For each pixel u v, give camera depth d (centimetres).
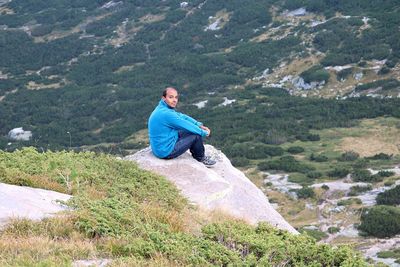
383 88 18288
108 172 1346
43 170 1255
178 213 1166
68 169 1276
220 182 1414
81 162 1378
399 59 19762
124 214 1005
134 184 1302
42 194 1095
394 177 10219
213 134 16200
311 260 934
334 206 9038
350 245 983
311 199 9569
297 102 18462
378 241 7231
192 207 1265
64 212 979
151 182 1320
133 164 1425
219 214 1267
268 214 1437
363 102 17375
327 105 17662
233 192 1426
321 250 948
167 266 823
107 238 912
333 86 19712
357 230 7756
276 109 18050
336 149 13362
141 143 15888
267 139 14788
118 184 1274
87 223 942
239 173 1630
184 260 864
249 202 1436
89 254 848
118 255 862
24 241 846
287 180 10912
